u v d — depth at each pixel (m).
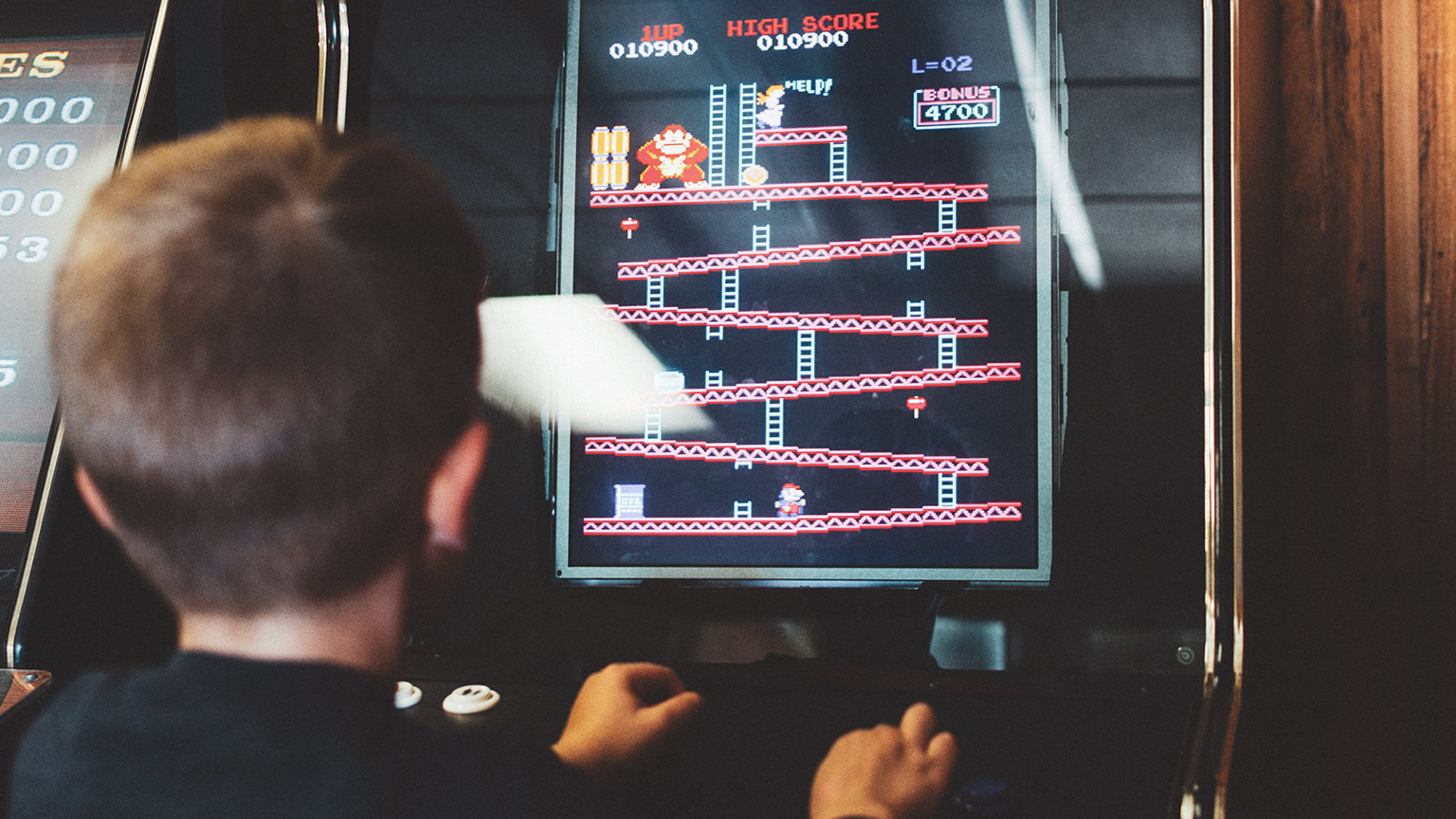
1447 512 1.41
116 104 1.18
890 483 1.02
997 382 1.02
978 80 1.06
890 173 1.06
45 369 1.11
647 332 1.08
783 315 1.06
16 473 1.08
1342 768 1.43
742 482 1.04
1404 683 1.42
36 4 1.22
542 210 1.11
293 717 0.44
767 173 1.08
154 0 1.20
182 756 0.43
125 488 0.44
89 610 1.10
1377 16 1.44
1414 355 1.42
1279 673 1.45
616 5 1.12
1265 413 1.46
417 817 0.45
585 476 1.06
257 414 0.41
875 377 1.04
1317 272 1.46
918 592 0.99
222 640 0.48
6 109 1.20
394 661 0.51
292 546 0.44
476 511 1.07
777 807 0.90
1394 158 1.43
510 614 1.04
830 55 1.09
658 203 1.10
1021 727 0.91
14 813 0.45
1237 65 0.98
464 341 0.49
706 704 0.83
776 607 1.01
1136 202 1.01
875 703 0.95
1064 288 1.01
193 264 0.41
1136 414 0.98
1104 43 1.03
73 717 0.47
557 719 0.93
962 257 1.04
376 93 1.15
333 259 0.43
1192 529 0.95
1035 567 0.98
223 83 1.22
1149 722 0.90
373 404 0.43
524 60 1.13
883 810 0.68
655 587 1.03
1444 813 1.40
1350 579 1.44
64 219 1.15
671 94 1.11
